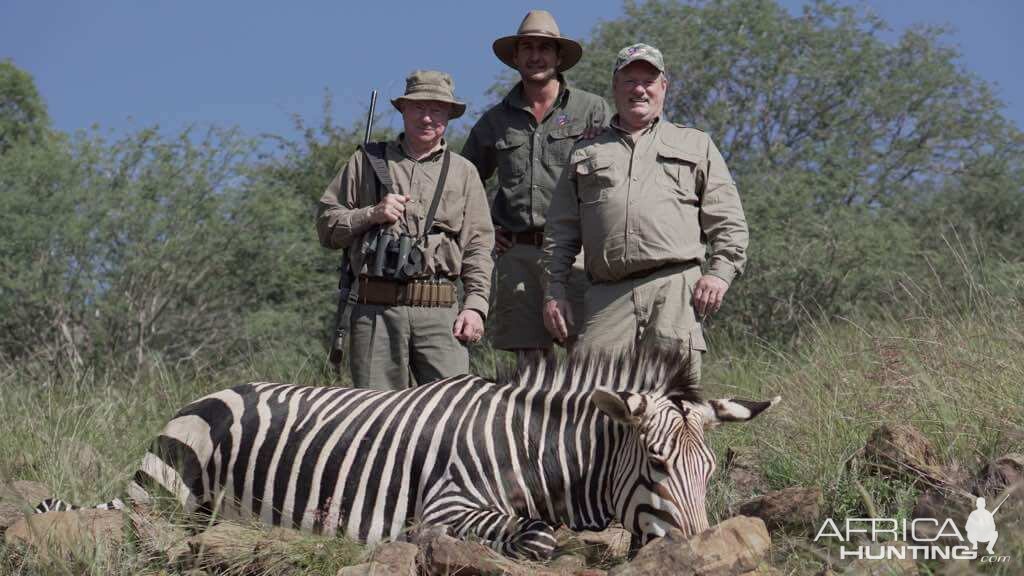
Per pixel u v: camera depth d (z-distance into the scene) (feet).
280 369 34.63
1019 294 25.18
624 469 13.53
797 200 42.37
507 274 22.30
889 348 21.44
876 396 19.54
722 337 36.63
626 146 18.47
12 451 20.48
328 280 46.44
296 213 46.21
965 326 22.75
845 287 39.55
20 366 36.73
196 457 15.33
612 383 14.76
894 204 52.01
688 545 11.83
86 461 19.08
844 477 16.44
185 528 14.73
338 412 15.23
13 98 84.64
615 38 52.24
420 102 18.93
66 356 37.70
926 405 18.13
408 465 14.56
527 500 14.26
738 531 12.30
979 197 53.72
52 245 39.58
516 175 22.22
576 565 13.21
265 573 13.16
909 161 55.31
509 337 22.34
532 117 22.27
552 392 14.79
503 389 15.03
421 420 14.83
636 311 17.98
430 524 13.75
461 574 12.47
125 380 33.88
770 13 53.16
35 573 12.85
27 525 13.52
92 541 13.47
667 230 17.89
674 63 51.06
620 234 17.99
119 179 42.04
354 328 18.97
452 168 19.25
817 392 20.72
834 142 52.70
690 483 12.84
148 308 40.88
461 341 19.06
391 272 18.43
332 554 13.29
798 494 14.73
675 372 14.32
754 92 53.67
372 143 19.56
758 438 19.15
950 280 33.55
